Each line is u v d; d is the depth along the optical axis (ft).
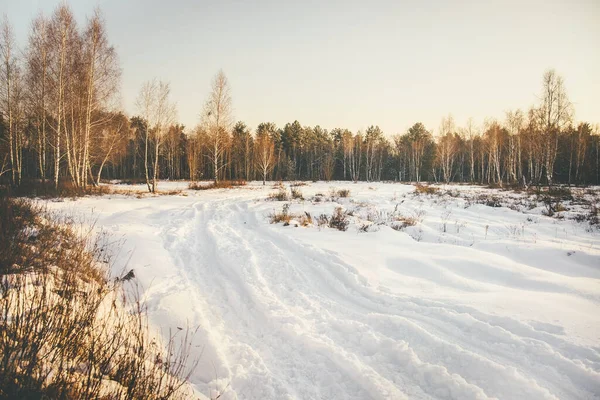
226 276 19.25
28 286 11.48
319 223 33.76
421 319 13.37
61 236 20.07
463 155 173.88
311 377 10.53
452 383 9.51
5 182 47.47
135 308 14.44
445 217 40.16
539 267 21.90
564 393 8.98
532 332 11.60
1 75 65.05
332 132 235.20
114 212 41.14
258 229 32.32
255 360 11.34
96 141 76.84
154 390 8.23
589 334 11.34
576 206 46.68
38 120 65.36
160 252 23.21
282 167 188.55
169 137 152.66
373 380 9.93
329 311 14.84
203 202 53.57
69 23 60.59
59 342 8.38
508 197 59.31
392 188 89.61
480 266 20.12
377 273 19.20
